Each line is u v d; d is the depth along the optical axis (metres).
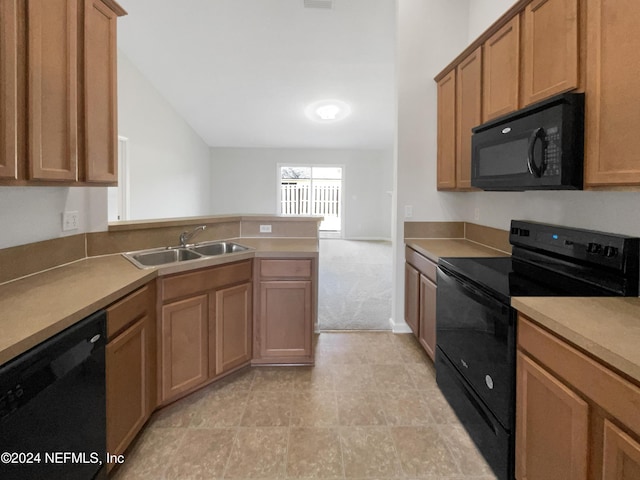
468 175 2.47
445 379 2.15
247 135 7.85
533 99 1.72
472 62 2.40
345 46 4.34
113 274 1.73
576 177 1.43
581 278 1.65
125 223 2.29
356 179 9.04
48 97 1.38
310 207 9.22
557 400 1.16
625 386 0.90
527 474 1.34
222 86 5.44
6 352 0.93
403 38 3.04
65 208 1.93
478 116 2.30
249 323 2.46
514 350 1.43
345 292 4.47
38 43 1.32
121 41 4.22
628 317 1.18
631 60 1.18
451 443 1.78
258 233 3.03
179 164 6.55
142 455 1.68
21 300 1.32
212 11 3.69
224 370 2.29
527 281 1.68
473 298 1.75
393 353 2.79
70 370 1.19
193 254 2.45
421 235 3.15
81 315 1.24
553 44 1.56
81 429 1.26
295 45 4.32
